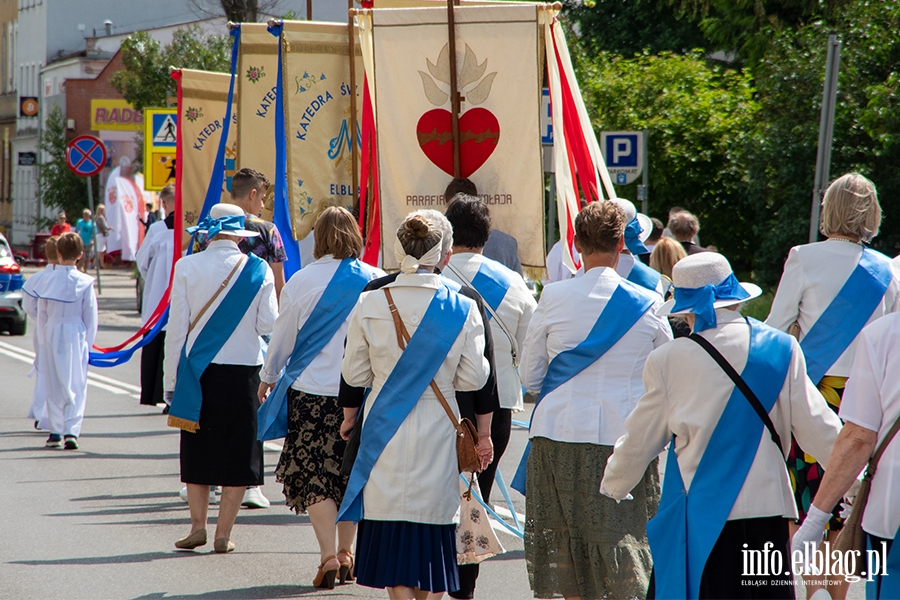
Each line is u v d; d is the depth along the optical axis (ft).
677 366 20.63
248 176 39.42
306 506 31.78
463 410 25.39
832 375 26.78
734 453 20.26
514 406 29.60
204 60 154.40
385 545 24.64
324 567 31.32
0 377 77.56
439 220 25.54
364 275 32.24
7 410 64.49
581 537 24.93
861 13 82.94
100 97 252.42
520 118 38.04
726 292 20.67
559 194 38.01
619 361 24.99
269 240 39.17
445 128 38.37
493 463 30.07
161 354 54.24
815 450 20.61
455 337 24.90
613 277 25.54
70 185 229.04
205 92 54.95
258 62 47.29
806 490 27.30
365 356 25.25
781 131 83.51
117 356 49.98
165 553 35.12
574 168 38.50
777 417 20.57
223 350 34.99
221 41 155.33
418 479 24.58
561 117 38.01
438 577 24.77
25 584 31.42
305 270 32.35
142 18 309.22
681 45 151.94
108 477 46.57
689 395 20.51
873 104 76.28
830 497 19.40
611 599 24.39
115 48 270.26
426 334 24.81
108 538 36.83
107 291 155.12
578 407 24.90
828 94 52.54
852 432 19.33
